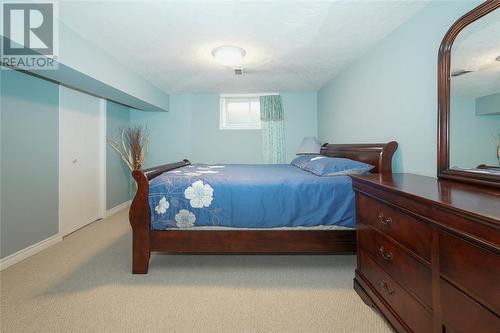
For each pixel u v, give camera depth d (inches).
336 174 89.4
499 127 49.6
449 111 60.6
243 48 99.6
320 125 171.2
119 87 113.6
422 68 72.6
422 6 70.9
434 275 39.3
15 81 90.8
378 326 56.4
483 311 30.7
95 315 60.3
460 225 33.8
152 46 96.8
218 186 79.8
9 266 85.4
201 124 183.0
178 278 77.4
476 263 31.5
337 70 128.4
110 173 155.9
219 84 155.1
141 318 59.3
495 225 28.4
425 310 41.6
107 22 78.5
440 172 62.1
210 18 76.7
